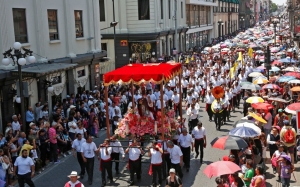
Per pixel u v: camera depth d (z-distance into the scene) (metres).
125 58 41.97
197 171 14.61
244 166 11.41
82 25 25.97
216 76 27.47
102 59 28.12
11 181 14.21
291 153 13.89
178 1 53.44
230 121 22.33
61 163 16.11
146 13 41.72
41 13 21.12
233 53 43.47
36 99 20.14
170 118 14.87
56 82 22.05
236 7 116.12
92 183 13.93
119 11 41.41
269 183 13.17
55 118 18.08
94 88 26.09
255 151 12.89
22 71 17.25
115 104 21.31
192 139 14.59
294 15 50.50
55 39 22.70
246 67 31.56
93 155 13.78
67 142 17.16
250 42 51.69
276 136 14.20
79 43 25.45
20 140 14.73
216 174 9.76
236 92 24.84
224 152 16.80
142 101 14.77
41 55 21.03
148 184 13.66
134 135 14.48
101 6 41.53
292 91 20.72
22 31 19.70
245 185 10.55
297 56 36.41
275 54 38.56
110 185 13.64
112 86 25.97
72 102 20.62
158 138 14.31
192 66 36.91
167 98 22.45
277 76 26.11
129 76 13.70
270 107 16.45
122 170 15.19
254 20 170.12
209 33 77.88
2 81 17.16
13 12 18.97
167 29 47.59
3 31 17.86
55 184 13.88
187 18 60.56
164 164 13.63
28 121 18.00
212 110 20.52
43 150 15.65
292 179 13.39
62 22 23.44
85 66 26.03
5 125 17.48
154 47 42.91
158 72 13.64
